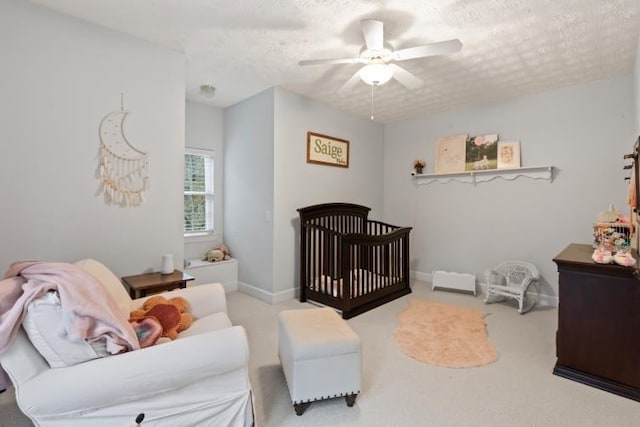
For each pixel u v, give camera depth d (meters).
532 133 3.71
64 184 2.27
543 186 3.64
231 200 4.27
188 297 2.14
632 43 2.51
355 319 3.15
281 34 2.47
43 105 2.17
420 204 4.73
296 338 1.79
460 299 3.81
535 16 2.16
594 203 3.32
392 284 3.81
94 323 1.29
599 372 2.00
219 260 4.06
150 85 2.63
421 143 4.71
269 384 2.03
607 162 3.24
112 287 1.88
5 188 2.05
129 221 2.57
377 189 5.03
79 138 2.32
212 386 1.46
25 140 2.11
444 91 3.64
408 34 2.40
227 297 3.87
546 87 3.49
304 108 3.89
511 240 3.88
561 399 1.88
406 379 2.09
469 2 2.02
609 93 3.22
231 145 4.26
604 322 1.99
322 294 3.49
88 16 2.27
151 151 2.66
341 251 3.23
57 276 1.32
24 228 2.12
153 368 1.28
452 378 2.11
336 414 1.75
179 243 2.85
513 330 2.89
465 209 4.27
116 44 2.46
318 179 4.10
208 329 1.87
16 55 2.07
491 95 3.77
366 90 3.66
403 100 3.97
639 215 2.12
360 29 2.38
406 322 3.06
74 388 1.18
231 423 1.49
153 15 2.25
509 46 2.58
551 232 3.59
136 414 1.31
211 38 2.55
